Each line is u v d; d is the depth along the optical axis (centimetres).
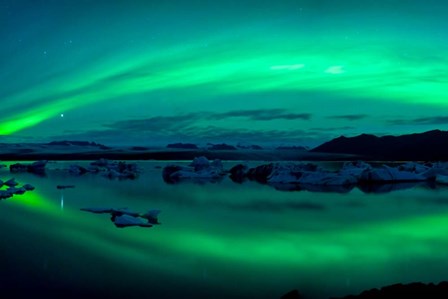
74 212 1725
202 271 923
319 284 841
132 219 1462
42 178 3600
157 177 3712
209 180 3353
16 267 950
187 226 1419
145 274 902
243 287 826
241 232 1327
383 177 3091
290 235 1278
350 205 1930
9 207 1875
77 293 791
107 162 4850
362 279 872
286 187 2758
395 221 1512
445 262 989
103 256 1040
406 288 712
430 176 3231
